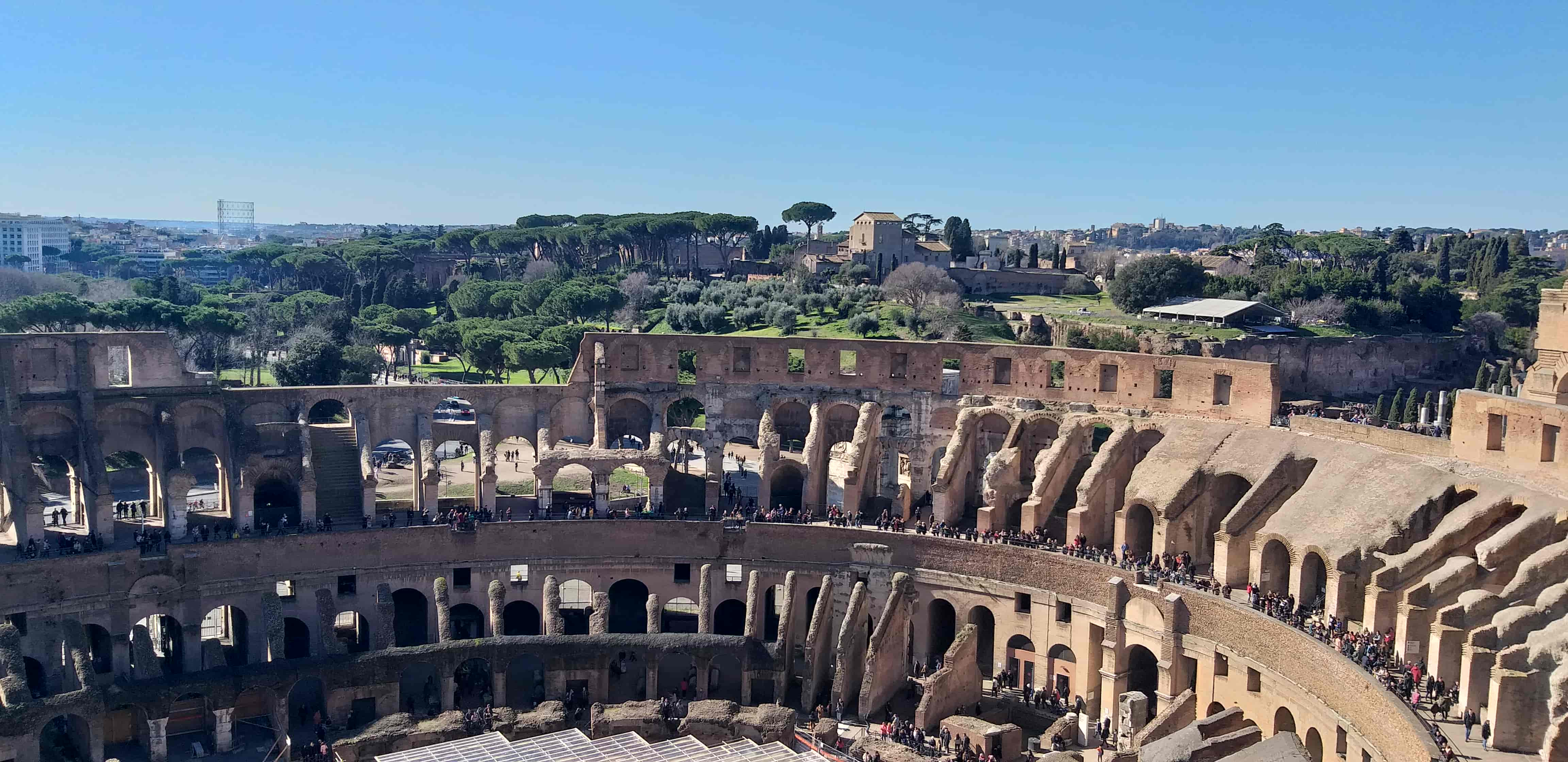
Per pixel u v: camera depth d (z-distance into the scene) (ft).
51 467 432.66
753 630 330.75
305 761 272.92
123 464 446.19
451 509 361.71
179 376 352.69
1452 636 241.96
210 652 310.86
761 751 253.44
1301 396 609.83
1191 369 355.77
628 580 360.28
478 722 277.03
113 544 318.86
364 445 356.18
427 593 338.34
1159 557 323.78
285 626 329.11
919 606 342.23
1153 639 305.32
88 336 333.42
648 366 388.16
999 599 334.44
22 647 295.07
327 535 328.49
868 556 343.87
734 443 479.41
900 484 371.76
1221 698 293.64
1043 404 375.86
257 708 299.17
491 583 338.75
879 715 310.65
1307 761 225.56
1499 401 284.00
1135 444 356.79
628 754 249.14
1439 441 299.99
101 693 268.62
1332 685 255.70
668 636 312.09
